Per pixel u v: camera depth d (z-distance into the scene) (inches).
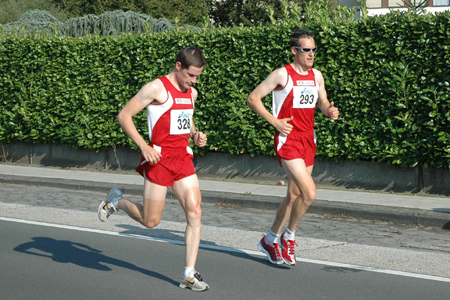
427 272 391.2
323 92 407.8
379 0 2169.0
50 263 414.0
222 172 844.6
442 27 655.8
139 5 2385.6
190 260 350.9
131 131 334.0
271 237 414.0
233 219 592.7
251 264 415.2
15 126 1042.7
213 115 838.5
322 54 741.3
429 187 692.1
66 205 666.8
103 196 736.3
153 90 335.6
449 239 498.3
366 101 713.6
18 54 1029.8
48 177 852.0
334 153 737.0
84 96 956.6
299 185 380.5
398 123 701.3
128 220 568.7
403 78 680.4
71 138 978.7
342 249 451.8
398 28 685.9
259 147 798.5
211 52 831.1
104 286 360.2
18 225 545.3
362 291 351.9
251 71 799.1
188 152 351.6
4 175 872.3
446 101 658.8
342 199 652.1
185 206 349.7
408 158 689.6
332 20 760.3
